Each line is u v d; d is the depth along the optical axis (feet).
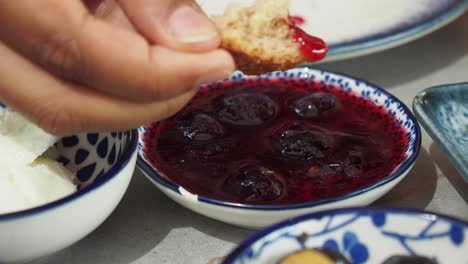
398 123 1.59
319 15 1.92
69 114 1.25
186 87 1.23
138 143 1.47
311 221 1.19
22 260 1.32
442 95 1.61
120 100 1.24
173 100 1.27
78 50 1.18
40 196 1.37
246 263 1.16
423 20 1.86
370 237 1.20
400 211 1.20
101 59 1.18
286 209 1.36
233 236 1.44
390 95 1.63
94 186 1.31
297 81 1.75
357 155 1.52
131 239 1.43
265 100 1.66
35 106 1.24
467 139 1.57
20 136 1.40
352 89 1.69
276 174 1.47
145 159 1.48
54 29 1.16
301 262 1.17
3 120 1.41
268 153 1.54
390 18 1.88
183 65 1.21
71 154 1.52
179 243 1.43
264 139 1.57
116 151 1.45
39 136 1.40
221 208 1.38
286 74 1.75
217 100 1.70
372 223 1.20
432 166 1.59
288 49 1.26
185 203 1.42
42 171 1.40
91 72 1.19
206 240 1.43
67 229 1.31
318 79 1.73
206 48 1.22
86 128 1.27
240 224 1.42
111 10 1.25
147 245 1.42
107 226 1.46
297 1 1.97
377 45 1.79
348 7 1.95
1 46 1.20
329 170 1.49
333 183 1.47
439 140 1.51
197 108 1.67
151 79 1.20
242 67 1.28
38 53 1.19
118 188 1.36
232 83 1.75
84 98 1.23
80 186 1.49
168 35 1.20
